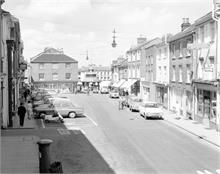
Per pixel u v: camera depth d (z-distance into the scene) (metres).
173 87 37.56
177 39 34.81
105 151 17.31
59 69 82.50
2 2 17.91
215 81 24.00
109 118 32.09
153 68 46.94
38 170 13.28
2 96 23.61
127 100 44.28
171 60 38.12
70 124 27.59
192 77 30.34
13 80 29.98
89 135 22.20
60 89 82.25
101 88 85.25
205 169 13.92
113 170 13.68
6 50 24.83
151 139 20.97
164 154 16.73
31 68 81.06
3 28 23.81
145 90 52.84
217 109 24.09
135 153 16.91
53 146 18.45
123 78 71.56
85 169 13.78
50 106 31.92
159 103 43.56
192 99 30.64
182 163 14.93
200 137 21.66
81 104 47.72
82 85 98.44
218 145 18.83
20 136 21.09
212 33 25.75
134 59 61.03
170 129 25.34
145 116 31.50
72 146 18.50
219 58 23.83
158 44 44.00
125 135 22.39
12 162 14.58
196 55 29.27
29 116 29.73
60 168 11.99
